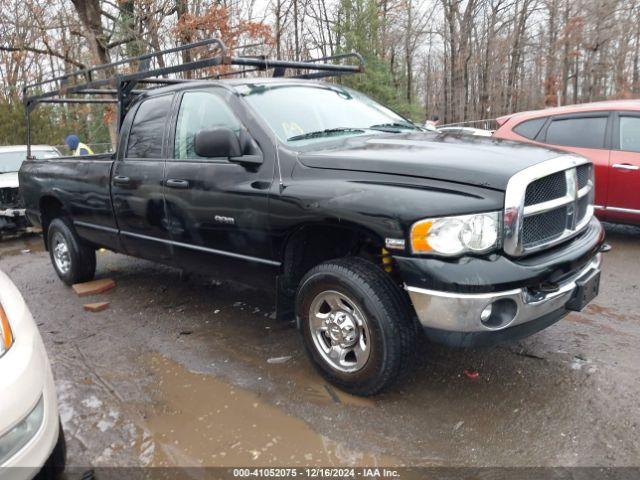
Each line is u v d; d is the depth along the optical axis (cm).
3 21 1658
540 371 341
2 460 203
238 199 359
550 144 667
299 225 328
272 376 353
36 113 1702
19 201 881
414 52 4034
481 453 266
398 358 297
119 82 473
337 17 2345
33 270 686
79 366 382
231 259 381
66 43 1681
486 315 269
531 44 3422
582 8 2947
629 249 619
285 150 342
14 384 212
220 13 1558
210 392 337
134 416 314
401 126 430
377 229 288
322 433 288
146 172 435
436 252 271
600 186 626
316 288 324
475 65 4072
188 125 412
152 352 400
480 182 273
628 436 273
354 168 309
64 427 305
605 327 405
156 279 585
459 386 329
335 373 324
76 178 518
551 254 293
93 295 545
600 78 3425
